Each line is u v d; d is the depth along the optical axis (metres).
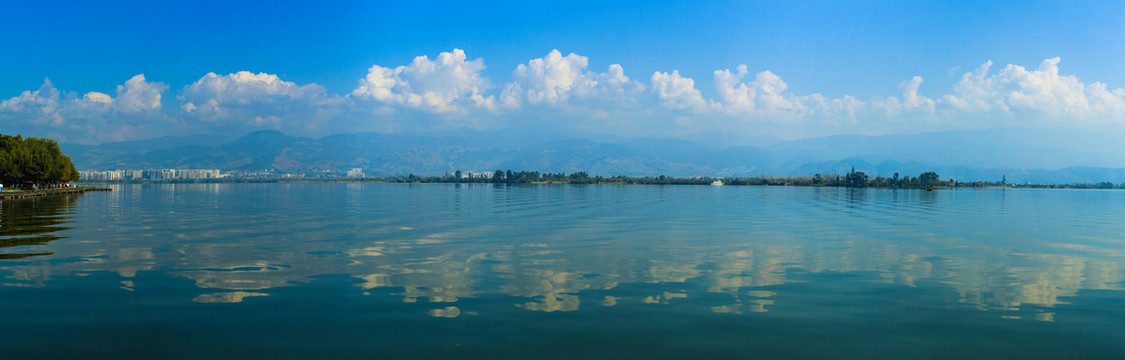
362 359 14.62
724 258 32.09
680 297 21.64
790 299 21.38
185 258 31.23
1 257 31.17
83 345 15.59
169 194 154.38
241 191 193.62
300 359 14.59
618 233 46.78
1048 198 170.38
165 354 14.92
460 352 15.19
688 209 84.38
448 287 23.39
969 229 52.59
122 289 22.61
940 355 15.20
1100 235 47.75
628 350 15.44
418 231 47.72
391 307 19.83
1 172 134.00
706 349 15.57
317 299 21.03
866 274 26.88
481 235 44.72
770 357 14.98
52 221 57.19
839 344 16.05
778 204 103.19
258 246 36.84
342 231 47.62
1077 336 16.83
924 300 21.30
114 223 54.88
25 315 18.52
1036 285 24.39
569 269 28.03
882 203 111.31
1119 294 22.64
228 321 17.91
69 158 179.62
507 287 23.44
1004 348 15.78
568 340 16.22
